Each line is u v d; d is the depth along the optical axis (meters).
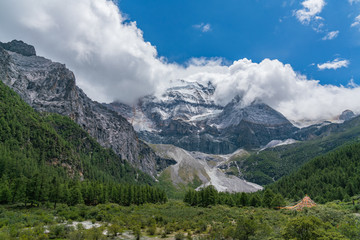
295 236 47.03
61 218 84.94
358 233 48.69
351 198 143.25
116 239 65.31
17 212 89.81
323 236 43.44
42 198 109.06
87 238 62.12
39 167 157.75
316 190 182.88
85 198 132.50
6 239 54.44
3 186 104.31
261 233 58.91
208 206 148.25
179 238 66.25
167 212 116.31
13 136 170.50
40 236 59.53
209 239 64.38
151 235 72.25
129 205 148.25
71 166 191.88
